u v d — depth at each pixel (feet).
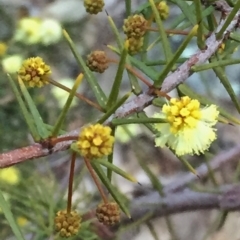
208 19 0.35
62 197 0.50
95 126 0.27
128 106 0.30
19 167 0.67
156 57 0.90
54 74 1.04
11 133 0.84
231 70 1.05
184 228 0.97
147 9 0.37
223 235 0.93
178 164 1.00
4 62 0.84
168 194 0.50
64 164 0.84
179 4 0.35
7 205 0.27
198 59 0.32
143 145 0.95
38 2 1.09
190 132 0.31
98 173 0.30
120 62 0.27
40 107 0.88
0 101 0.84
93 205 0.53
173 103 0.30
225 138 1.02
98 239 0.48
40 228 0.47
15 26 0.98
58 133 0.29
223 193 0.48
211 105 0.31
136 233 0.85
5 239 0.54
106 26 1.07
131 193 0.59
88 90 0.95
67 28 1.06
